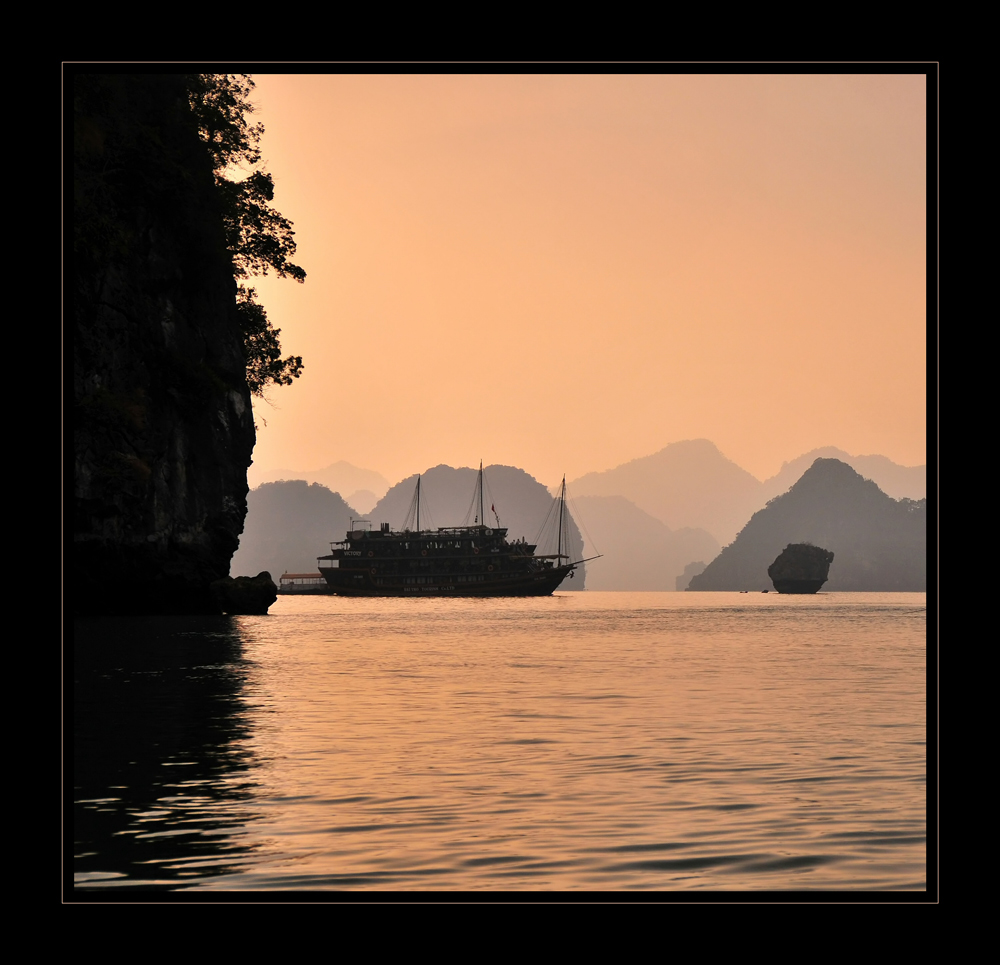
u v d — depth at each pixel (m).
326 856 12.59
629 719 26.17
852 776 18.02
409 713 27.05
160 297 76.06
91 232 65.69
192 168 79.88
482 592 177.88
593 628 86.56
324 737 22.36
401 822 14.35
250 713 26.33
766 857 12.68
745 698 31.55
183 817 14.58
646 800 15.89
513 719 25.97
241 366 85.00
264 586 86.44
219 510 81.56
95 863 12.22
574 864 12.34
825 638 72.44
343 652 51.81
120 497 70.62
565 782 17.33
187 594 80.19
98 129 70.69
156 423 75.31
